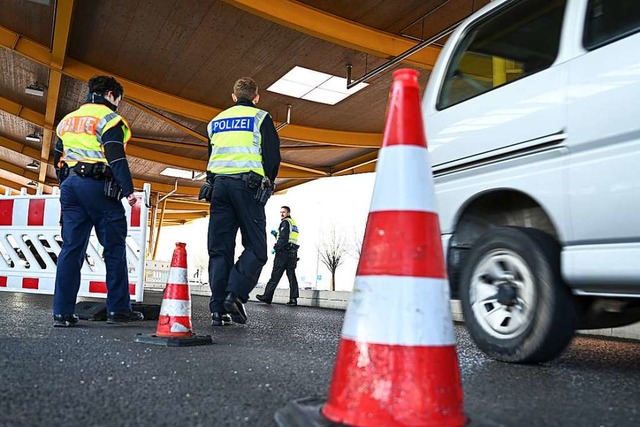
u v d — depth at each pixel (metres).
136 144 24.39
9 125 23.92
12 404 1.63
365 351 1.35
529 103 2.65
